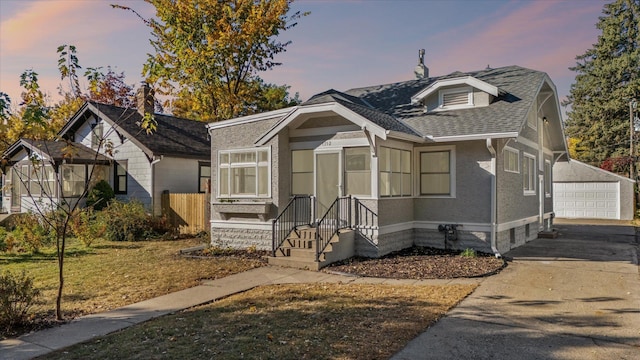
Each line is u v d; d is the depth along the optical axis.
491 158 12.36
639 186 28.16
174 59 22.92
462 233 12.79
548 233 16.88
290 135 13.27
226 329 6.16
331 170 12.48
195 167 21.25
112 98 33.25
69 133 21.73
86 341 5.82
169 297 8.14
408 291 8.34
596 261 11.58
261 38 23.03
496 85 14.86
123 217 16.94
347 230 11.87
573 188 27.11
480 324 6.37
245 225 13.63
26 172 20.23
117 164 20.56
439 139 12.40
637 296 7.99
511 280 9.30
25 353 5.41
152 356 5.20
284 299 7.82
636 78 33.19
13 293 6.56
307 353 5.24
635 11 35.34
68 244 15.41
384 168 12.07
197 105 24.36
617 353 5.31
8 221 19.56
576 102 38.28
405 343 5.59
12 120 9.45
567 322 6.50
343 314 6.82
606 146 34.91
